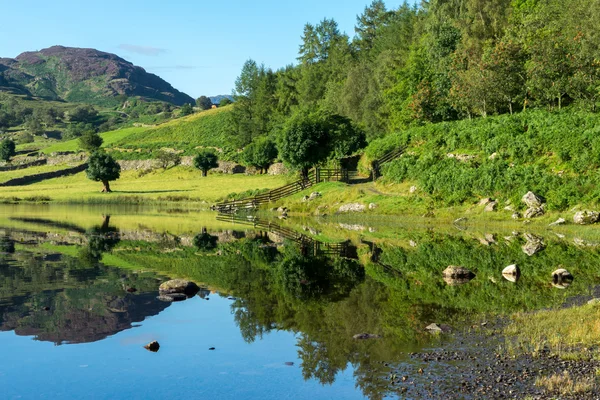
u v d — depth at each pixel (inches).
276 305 730.2
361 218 1991.9
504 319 619.8
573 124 1851.6
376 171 2373.3
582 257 1061.1
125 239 1531.7
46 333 603.2
